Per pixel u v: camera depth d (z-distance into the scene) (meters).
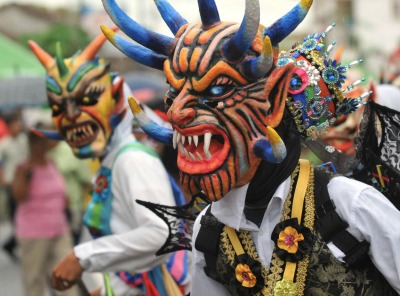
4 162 10.48
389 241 2.84
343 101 3.12
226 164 2.81
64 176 8.17
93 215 4.45
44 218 7.82
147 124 2.97
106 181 4.41
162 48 2.89
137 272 4.31
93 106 4.43
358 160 3.27
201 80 2.76
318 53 3.08
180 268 4.42
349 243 2.88
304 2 2.81
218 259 3.09
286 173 2.97
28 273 7.88
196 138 2.79
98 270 4.31
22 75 12.32
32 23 24.86
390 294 2.99
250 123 2.79
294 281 2.91
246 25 2.69
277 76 2.79
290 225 2.93
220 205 3.01
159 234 4.17
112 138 4.46
